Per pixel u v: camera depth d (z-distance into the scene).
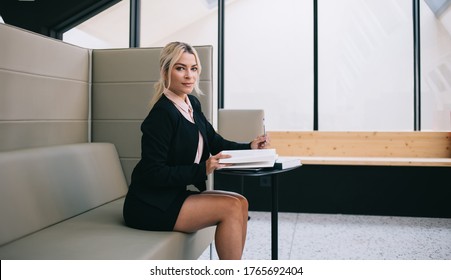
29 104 1.92
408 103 4.45
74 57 2.30
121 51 2.46
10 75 1.80
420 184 3.97
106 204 2.14
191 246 1.78
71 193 1.88
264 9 4.71
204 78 2.36
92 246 1.42
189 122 1.72
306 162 4.03
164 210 1.61
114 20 5.10
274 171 1.60
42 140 2.02
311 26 4.60
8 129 1.79
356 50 4.54
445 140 4.20
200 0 4.89
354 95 4.55
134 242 1.47
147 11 5.06
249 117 3.41
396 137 4.30
